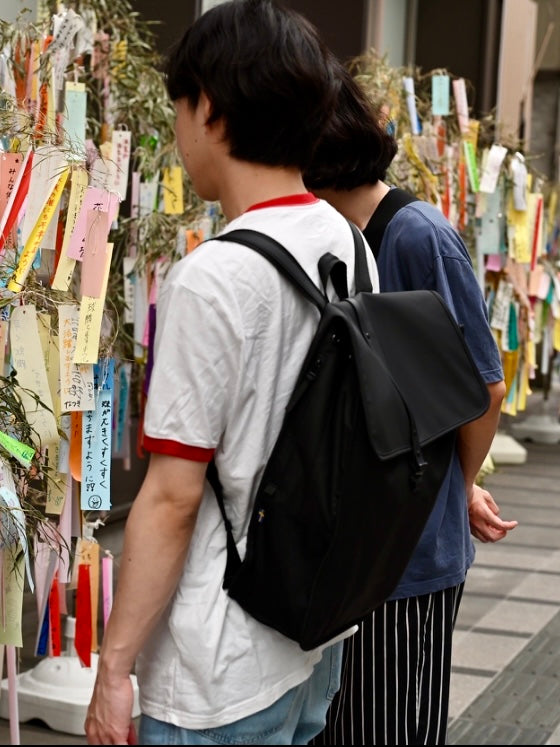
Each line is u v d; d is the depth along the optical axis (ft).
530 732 12.84
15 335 8.50
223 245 5.71
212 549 5.81
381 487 5.64
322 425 5.64
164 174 13.94
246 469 5.73
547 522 23.91
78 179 8.69
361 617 6.07
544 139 44.37
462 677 14.65
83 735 12.14
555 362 34.99
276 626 5.69
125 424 14.26
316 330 5.87
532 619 17.39
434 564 7.74
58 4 13.05
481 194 20.07
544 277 22.25
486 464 22.47
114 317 10.52
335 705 8.10
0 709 12.49
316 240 6.09
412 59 33.91
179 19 20.10
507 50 34.83
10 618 8.39
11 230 8.58
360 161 8.05
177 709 5.69
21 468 8.82
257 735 5.88
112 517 20.68
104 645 5.68
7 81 11.57
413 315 6.20
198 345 5.55
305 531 5.63
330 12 29.48
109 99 13.94
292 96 5.83
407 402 5.82
